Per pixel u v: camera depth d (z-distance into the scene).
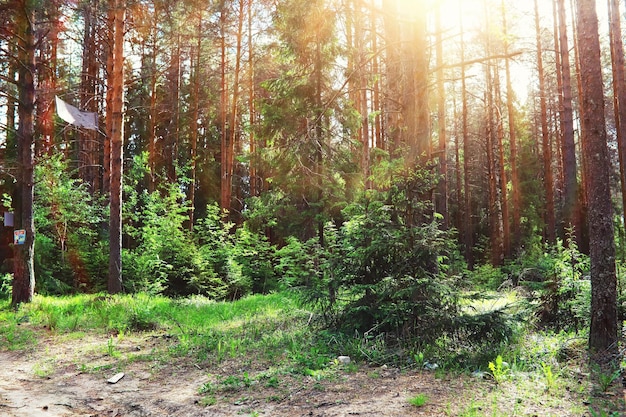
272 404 5.07
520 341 7.09
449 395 4.93
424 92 9.36
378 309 7.44
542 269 12.28
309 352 7.17
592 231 6.48
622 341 6.39
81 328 9.84
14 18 13.24
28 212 12.94
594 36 6.51
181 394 5.66
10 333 9.14
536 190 31.11
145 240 18.06
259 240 20.80
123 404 5.39
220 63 27.16
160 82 29.12
